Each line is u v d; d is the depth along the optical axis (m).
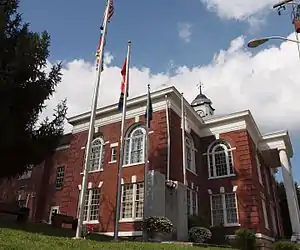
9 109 18.03
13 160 19.27
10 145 18.08
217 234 27.48
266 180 35.69
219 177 30.20
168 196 23.80
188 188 27.66
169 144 26.28
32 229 15.12
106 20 18.08
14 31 19.80
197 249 14.32
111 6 18.62
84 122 32.78
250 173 28.75
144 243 14.06
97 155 30.36
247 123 31.36
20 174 20.22
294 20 18.52
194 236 23.50
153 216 20.97
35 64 19.53
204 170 31.30
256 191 28.52
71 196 29.80
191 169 29.56
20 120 19.06
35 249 8.86
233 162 30.08
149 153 26.77
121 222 24.84
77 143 32.25
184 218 23.89
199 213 28.47
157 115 28.03
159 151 26.31
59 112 21.58
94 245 11.34
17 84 18.64
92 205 28.02
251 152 30.39
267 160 37.78
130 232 23.83
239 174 29.28
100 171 28.83
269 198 34.84
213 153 31.66
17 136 18.73
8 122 17.73
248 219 27.17
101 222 26.31
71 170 31.17
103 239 16.31
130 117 29.58
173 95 28.38
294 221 29.64
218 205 29.41
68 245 10.51
